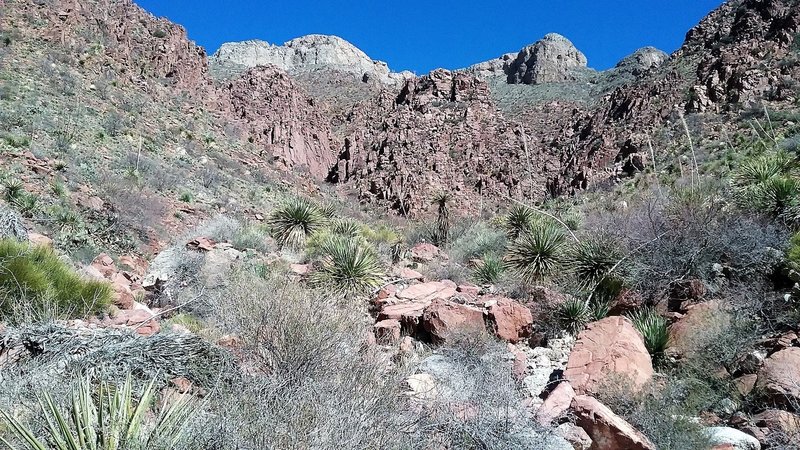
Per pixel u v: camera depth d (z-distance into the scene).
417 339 7.17
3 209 9.00
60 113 29.19
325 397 3.68
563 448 4.11
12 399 3.59
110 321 6.29
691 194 8.75
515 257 9.52
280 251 14.59
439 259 14.23
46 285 5.99
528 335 7.42
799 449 4.10
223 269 10.42
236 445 3.12
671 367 5.99
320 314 5.11
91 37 40.62
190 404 3.53
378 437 3.47
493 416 4.27
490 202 45.84
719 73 47.03
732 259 7.40
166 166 30.36
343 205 43.00
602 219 10.66
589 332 6.17
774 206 8.22
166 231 21.11
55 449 3.00
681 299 7.27
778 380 4.80
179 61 50.34
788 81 39.50
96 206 19.36
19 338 4.57
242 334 5.02
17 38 34.97
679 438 4.40
